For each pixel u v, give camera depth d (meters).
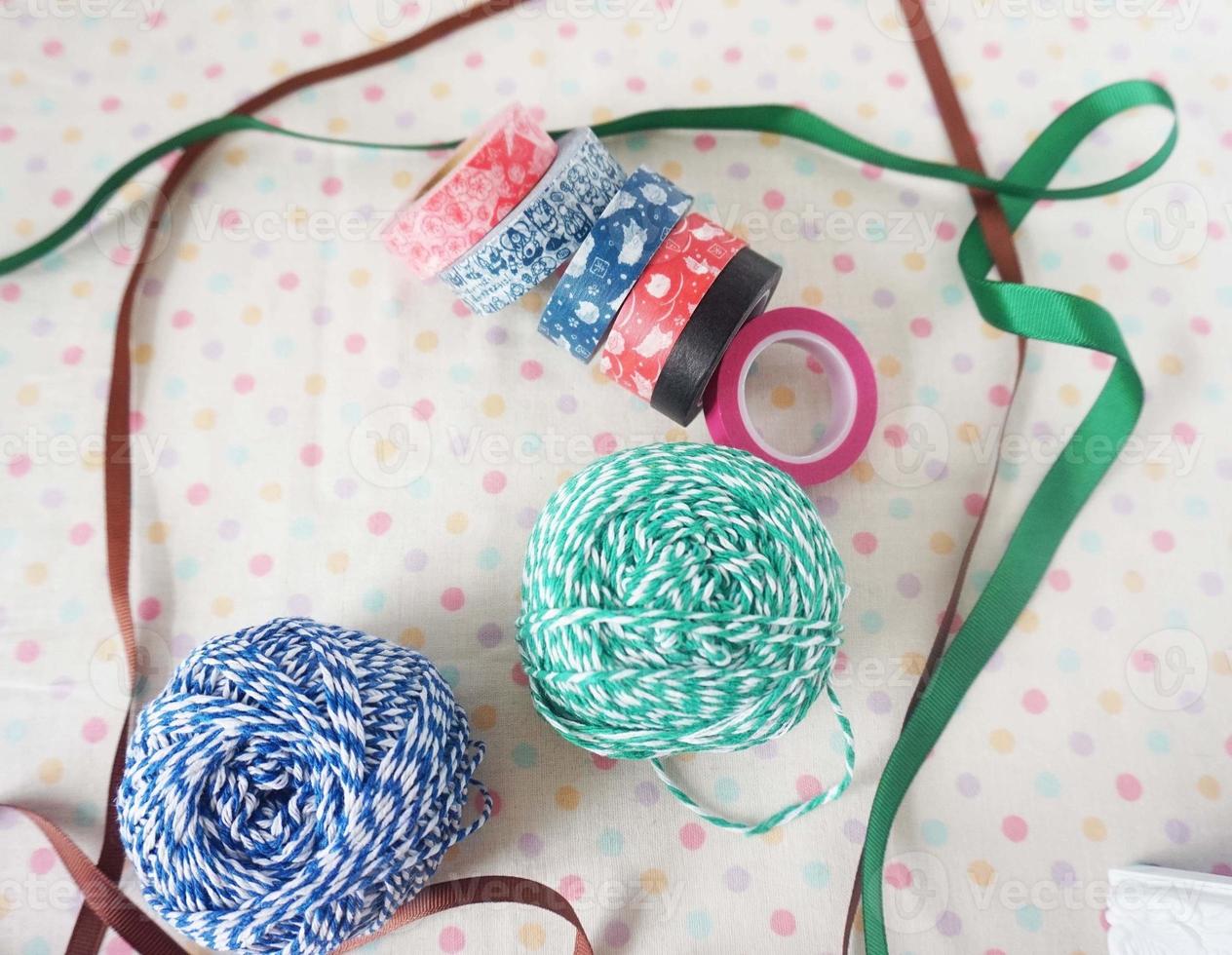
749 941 0.76
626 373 0.79
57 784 0.80
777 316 0.82
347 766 0.58
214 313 0.91
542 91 0.98
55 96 0.98
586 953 0.72
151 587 0.84
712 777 0.80
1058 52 1.00
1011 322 0.87
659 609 0.60
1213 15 0.99
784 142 0.97
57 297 0.92
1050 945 0.77
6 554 0.85
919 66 1.00
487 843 0.78
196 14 1.00
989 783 0.80
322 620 0.83
